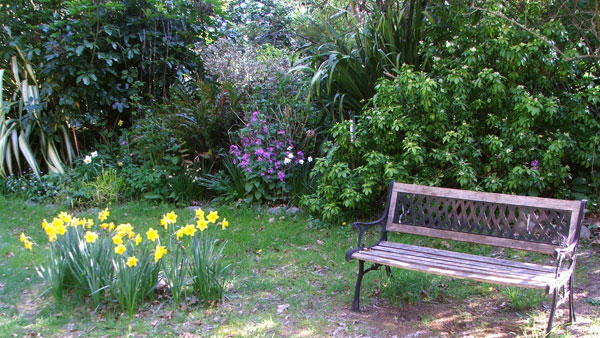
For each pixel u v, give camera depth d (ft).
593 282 11.83
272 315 10.31
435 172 15.94
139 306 10.44
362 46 20.01
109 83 22.26
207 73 24.32
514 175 14.83
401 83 15.76
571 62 15.87
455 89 15.39
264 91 21.12
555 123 15.99
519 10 16.70
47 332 9.48
